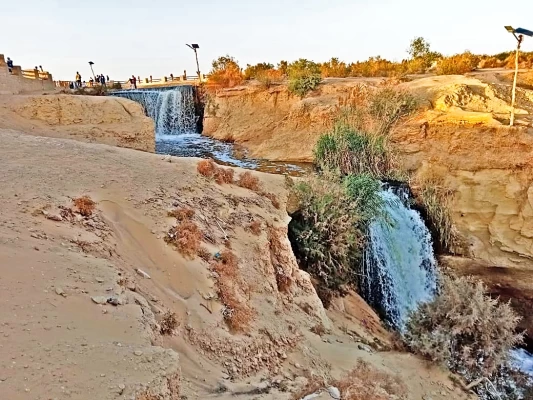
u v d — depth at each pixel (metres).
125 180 8.50
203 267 6.91
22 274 4.65
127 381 3.45
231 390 5.12
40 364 3.45
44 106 15.04
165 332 5.27
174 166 10.24
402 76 26.45
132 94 26.66
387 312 12.12
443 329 9.18
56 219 6.32
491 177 15.67
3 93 18.38
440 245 15.42
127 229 6.89
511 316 9.30
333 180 12.52
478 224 15.75
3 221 5.82
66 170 8.39
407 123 18.08
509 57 31.12
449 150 16.62
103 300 4.65
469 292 9.57
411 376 7.98
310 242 10.67
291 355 6.74
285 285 8.63
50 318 4.10
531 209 14.94
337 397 5.98
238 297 6.87
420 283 13.91
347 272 11.12
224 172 10.56
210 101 28.44
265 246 8.70
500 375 9.10
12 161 8.54
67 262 5.20
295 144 21.38
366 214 11.84
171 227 7.36
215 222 8.38
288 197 11.08
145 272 6.12
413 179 16.36
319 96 23.61
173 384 3.69
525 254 14.90
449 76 23.30
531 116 17.61
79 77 34.09
